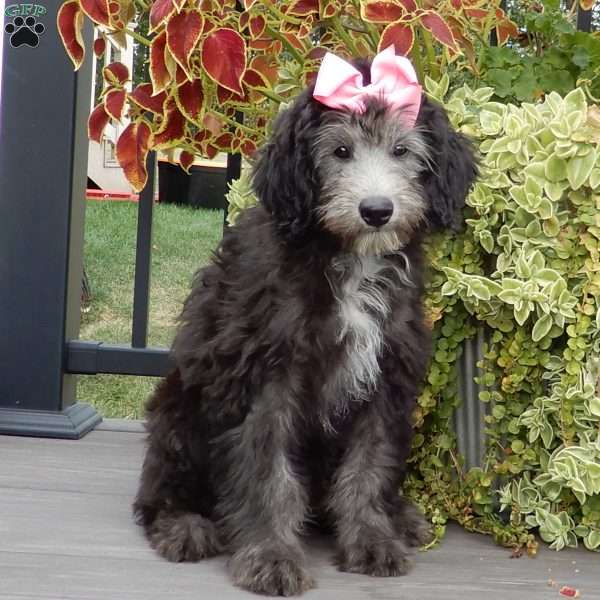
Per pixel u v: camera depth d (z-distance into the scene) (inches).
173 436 69.7
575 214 69.6
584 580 66.1
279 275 65.9
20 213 82.4
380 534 67.6
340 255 67.2
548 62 77.3
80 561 66.1
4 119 81.9
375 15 70.3
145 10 78.8
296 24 75.2
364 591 64.4
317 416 67.5
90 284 147.2
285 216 66.7
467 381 71.9
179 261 158.1
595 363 68.9
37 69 81.5
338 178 66.4
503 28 79.5
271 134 70.1
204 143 79.3
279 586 63.7
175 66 72.5
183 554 66.7
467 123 72.0
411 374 68.6
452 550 69.2
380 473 68.7
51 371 83.3
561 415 69.1
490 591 64.7
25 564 65.6
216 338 67.1
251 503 66.1
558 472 68.3
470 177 69.4
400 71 67.1
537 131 69.9
